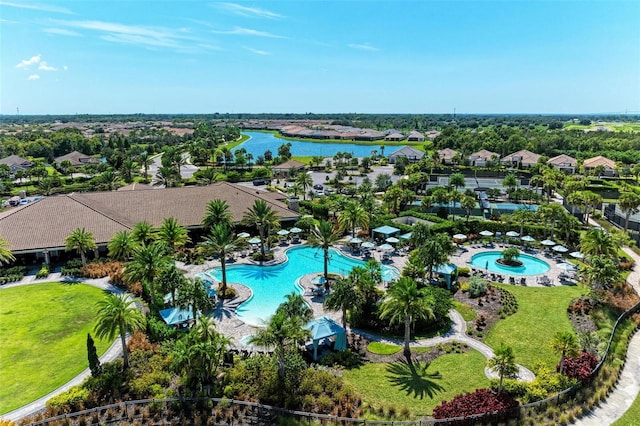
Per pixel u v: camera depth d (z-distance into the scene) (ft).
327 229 182.19
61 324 153.07
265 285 189.78
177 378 119.55
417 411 105.60
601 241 190.70
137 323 124.36
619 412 107.04
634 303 166.30
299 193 382.22
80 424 101.91
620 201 251.19
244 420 103.81
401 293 128.47
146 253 158.30
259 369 120.26
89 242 200.44
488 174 472.85
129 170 462.60
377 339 143.84
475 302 169.99
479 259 226.17
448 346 137.49
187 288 140.97
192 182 425.69
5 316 158.71
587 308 161.89
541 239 248.93
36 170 462.60
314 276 199.11
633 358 132.77
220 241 171.63
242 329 149.07
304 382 114.83
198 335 114.93
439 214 296.30
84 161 580.30
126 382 115.75
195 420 102.83
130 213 248.11
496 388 112.47
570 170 487.61
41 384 118.62
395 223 252.42
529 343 138.82
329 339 142.20
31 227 218.59
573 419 103.40
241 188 296.10
